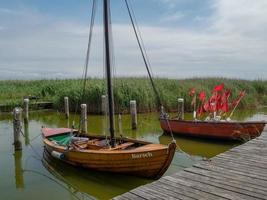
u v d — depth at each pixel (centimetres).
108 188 757
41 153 1073
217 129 1214
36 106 2191
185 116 1914
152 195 515
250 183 561
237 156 744
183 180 579
